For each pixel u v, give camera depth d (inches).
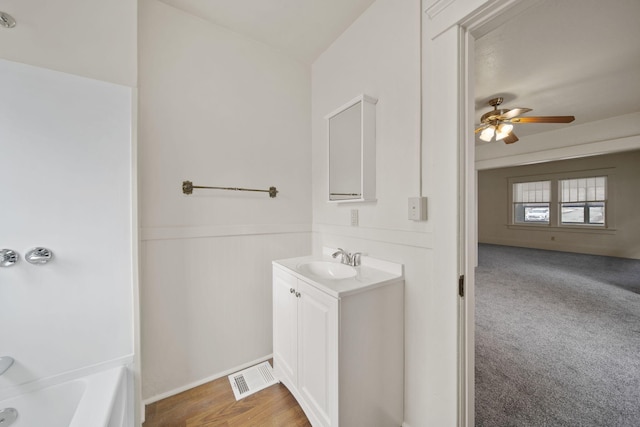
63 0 44.8
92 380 44.3
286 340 60.6
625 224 203.2
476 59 87.3
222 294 68.7
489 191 284.2
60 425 42.3
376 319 48.4
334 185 70.4
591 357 73.9
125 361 48.6
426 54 47.9
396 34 54.0
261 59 75.0
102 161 47.3
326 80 77.8
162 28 60.2
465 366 42.7
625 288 133.6
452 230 42.7
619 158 205.0
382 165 57.7
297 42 74.5
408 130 51.6
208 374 66.7
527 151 175.8
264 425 53.1
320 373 47.5
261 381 66.2
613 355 74.8
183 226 63.0
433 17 45.3
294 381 56.7
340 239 71.6
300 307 54.2
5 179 40.6
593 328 91.1
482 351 77.0
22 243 41.5
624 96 116.8
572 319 98.3
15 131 41.2
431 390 46.4
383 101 57.5
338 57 72.2
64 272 44.3
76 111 45.3
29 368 41.7
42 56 43.1
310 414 50.6
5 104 40.6
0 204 40.3
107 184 47.6
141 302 57.8
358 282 48.1
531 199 255.8
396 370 51.6
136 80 50.4
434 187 45.5
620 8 63.8
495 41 77.2
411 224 51.1
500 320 97.9
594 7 63.6
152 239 59.0
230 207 69.9
